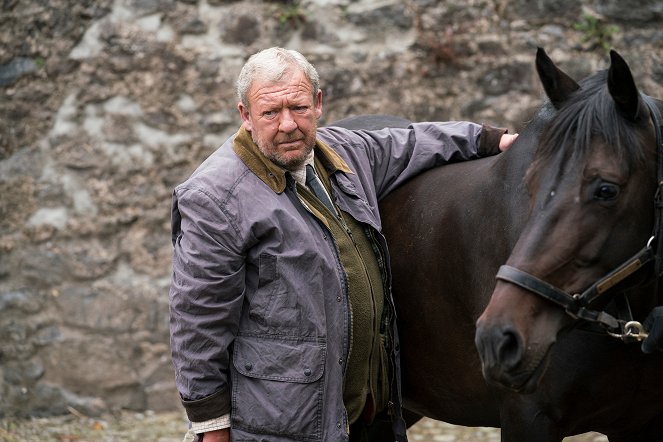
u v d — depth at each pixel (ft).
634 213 9.44
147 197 23.71
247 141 11.28
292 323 10.86
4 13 23.50
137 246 23.67
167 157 23.72
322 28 23.71
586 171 9.29
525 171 10.80
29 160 23.62
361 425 12.30
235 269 10.87
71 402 23.45
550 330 9.40
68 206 23.65
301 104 11.00
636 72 23.21
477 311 11.48
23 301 23.52
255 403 10.94
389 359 12.12
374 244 11.93
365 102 23.71
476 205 11.55
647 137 9.62
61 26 23.54
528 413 11.05
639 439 11.80
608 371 10.72
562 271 9.35
